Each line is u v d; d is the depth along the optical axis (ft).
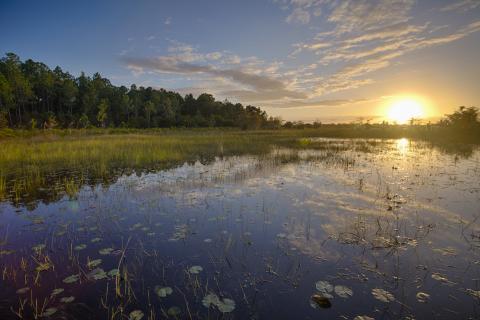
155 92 258.37
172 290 9.46
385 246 12.66
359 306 8.64
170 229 14.71
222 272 10.61
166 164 35.65
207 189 22.94
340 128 133.49
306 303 8.80
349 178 26.78
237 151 49.11
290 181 25.66
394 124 116.06
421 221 15.65
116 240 13.42
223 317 8.14
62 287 9.60
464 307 8.59
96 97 204.85
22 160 36.63
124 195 21.25
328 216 16.58
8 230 14.60
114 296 9.14
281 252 12.18
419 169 31.37
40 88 192.34
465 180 25.71
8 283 9.86
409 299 8.97
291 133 105.29
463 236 13.65
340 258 11.63
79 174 29.01
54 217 16.53
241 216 16.63
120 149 46.50
